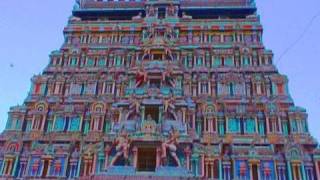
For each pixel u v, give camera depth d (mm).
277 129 43219
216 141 42750
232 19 56844
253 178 39500
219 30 55781
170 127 42469
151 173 37469
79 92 49656
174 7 58656
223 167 40594
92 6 62125
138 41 55719
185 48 53938
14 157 42531
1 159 42438
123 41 56250
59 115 46906
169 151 39969
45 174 41250
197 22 57062
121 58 53625
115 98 48062
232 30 55531
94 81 50625
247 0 59500
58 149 43094
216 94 47969
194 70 50875
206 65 51656
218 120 45125
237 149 41844
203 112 45594
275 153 41219
